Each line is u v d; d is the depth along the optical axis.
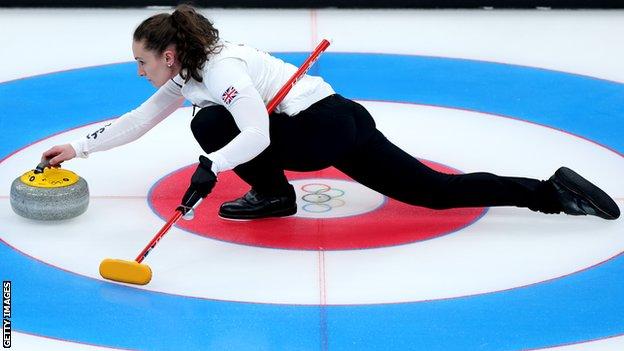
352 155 15.01
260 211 15.58
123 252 14.52
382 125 20.61
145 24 13.70
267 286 13.53
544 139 19.91
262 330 12.42
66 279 13.70
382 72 24.39
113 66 24.88
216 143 14.41
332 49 26.45
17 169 17.89
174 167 18.17
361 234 15.19
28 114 21.02
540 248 14.78
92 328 12.43
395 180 14.99
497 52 26.48
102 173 17.78
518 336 12.32
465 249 14.71
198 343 12.12
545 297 13.31
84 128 20.23
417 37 27.88
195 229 15.31
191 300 13.14
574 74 24.55
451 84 23.58
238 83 13.59
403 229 15.41
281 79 14.48
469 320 12.70
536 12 30.92
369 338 12.26
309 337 12.28
